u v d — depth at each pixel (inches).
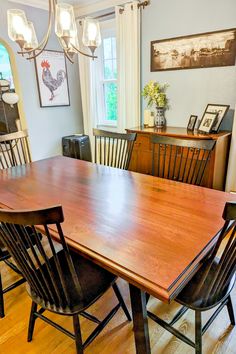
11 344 54.5
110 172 76.5
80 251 39.9
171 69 125.0
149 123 131.5
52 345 54.1
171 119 132.3
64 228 45.4
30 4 136.0
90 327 57.9
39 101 152.6
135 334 40.6
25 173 77.5
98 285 46.9
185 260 35.9
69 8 60.4
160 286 31.6
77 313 42.4
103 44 154.7
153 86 126.6
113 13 140.3
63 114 168.4
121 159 92.1
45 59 149.1
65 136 172.2
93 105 164.9
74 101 173.3
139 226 45.1
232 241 38.2
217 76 111.6
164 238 41.2
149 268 34.5
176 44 119.8
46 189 64.1
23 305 64.7
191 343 45.6
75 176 73.7
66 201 56.6
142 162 122.0
